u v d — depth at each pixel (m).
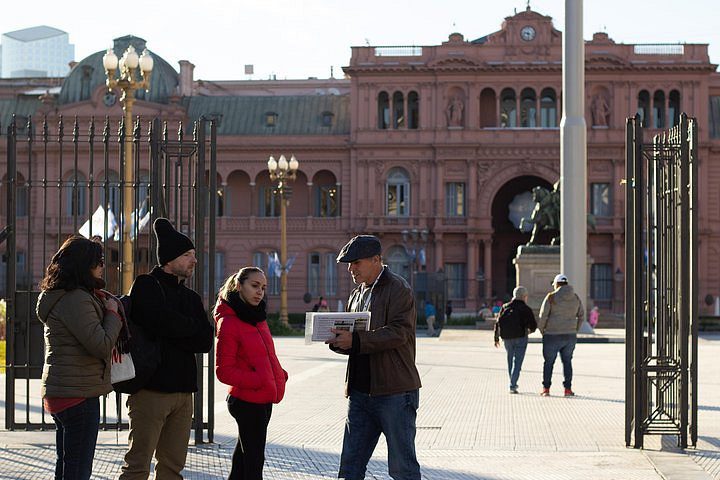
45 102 113.69
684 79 108.81
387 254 112.25
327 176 115.94
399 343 13.81
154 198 21.02
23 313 21.91
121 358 13.45
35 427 22.27
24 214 113.81
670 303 21.48
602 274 110.06
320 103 117.56
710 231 109.69
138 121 22.38
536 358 46.69
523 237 117.69
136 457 13.74
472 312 109.19
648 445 21.11
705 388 32.62
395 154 111.00
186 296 14.03
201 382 20.83
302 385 34.09
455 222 110.75
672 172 21.39
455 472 18.08
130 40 117.31
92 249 13.28
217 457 19.41
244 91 140.00
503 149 109.88
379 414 13.98
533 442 21.64
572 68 56.97
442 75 110.31
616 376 37.41
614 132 109.06
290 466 18.62
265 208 117.12
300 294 113.94
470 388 33.25
